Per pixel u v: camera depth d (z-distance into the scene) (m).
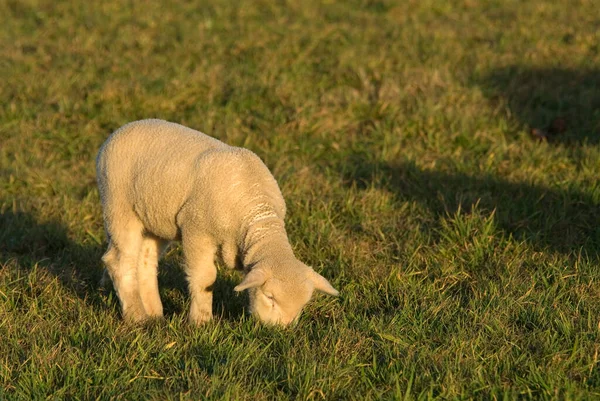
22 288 9.05
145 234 8.62
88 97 15.20
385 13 20.67
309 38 18.33
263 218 7.80
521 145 13.23
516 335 7.84
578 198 11.23
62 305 8.69
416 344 7.70
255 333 7.70
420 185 11.98
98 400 6.75
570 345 7.59
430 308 8.38
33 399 6.87
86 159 13.32
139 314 8.42
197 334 7.77
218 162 7.88
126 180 8.24
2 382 7.11
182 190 7.89
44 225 11.10
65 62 17.23
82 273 9.85
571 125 13.88
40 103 15.27
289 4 21.36
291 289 7.36
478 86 15.30
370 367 7.36
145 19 20.08
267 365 7.35
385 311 8.73
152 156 8.12
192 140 8.16
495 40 18.05
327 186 12.01
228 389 6.78
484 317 8.09
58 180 12.48
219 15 20.53
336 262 9.77
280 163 12.67
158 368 7.34
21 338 7.92
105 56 17.72
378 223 10.94
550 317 8.03
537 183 11.72
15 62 17.20
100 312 8.48
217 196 7.77
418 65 16.48
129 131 8.37
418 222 10.91
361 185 12.27
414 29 18.92
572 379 7.08
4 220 11.34
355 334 7.88
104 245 10.65
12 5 21.62
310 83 15.88
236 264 8.07
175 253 10.33
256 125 14.22
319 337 7.82
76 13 20.69
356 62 16.66
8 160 13.16
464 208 11.15
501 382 7.08
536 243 10.03
